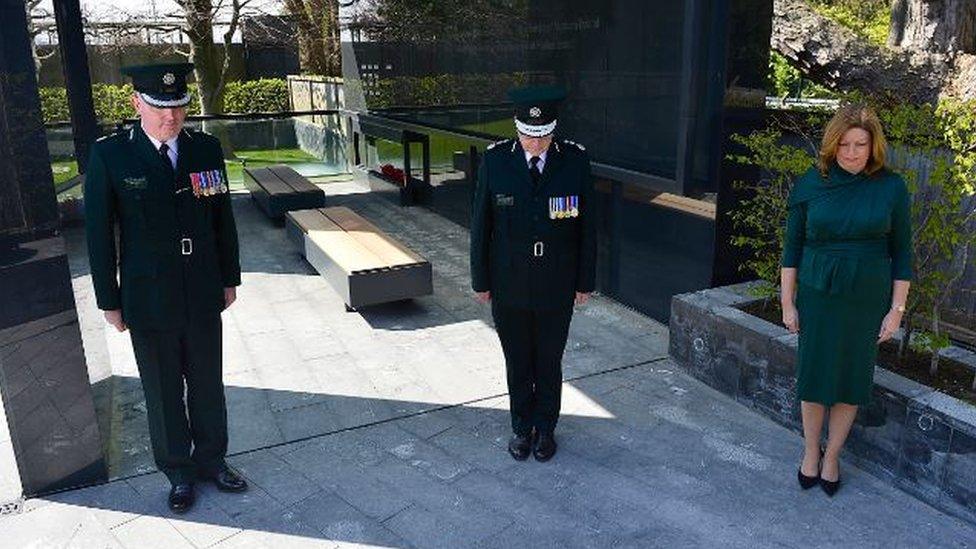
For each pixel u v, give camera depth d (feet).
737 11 14.51
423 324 18.24
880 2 27.35
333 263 18.88
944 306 13.73
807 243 10.11
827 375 9.96
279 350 16.71
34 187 10.18
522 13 20.75
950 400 10.32
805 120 16.89
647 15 15.72
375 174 36.14
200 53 49.83
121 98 19.86
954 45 18.16
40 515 10.57
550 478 11.34
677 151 15.35
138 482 11.41
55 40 12.71
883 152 9.42
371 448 12.35
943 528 9.91
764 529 10.01
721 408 13.46
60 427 10.92
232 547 9.84
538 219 10.89
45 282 10.43
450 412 13.60
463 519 10.37
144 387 10.48
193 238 10.07
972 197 12.61
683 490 10.94
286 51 65.21
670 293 17.38
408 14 29.30
